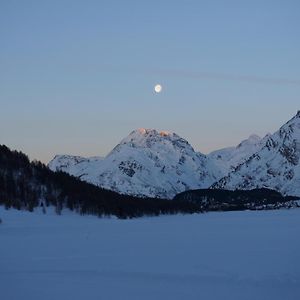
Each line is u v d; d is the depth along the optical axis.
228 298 42.34
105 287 47.03
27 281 49.88
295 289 45.25
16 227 151.75
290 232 113.12
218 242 90.31
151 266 59.84
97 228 145.88
